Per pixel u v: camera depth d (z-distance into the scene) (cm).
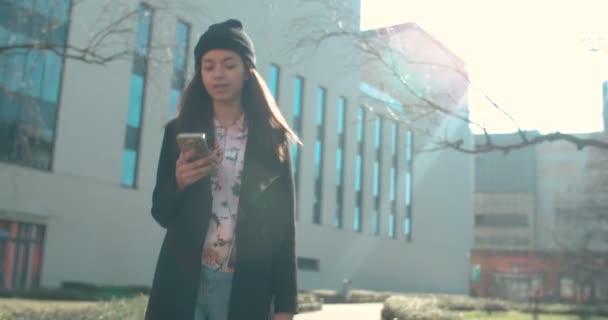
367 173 4019
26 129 1311
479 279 5716
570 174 9081
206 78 187
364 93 1001
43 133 2006
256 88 194
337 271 3656
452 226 5262
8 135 1891
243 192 181
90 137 2208
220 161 186
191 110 192
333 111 3669
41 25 1097
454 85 897
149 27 1141
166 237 180
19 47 944
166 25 1155
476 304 2462
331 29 905
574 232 2677
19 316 718
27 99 1151
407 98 913
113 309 810
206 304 179
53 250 2062
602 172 2528
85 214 2177
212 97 192
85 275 2164
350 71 956
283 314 185
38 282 2017
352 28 906
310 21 909
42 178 2033
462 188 5494
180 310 172
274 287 186
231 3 2114
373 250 4050
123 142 2334
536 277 5203
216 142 189
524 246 9031
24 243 1991
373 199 4088
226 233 181
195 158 166
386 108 945
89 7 1184
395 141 4388
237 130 192
